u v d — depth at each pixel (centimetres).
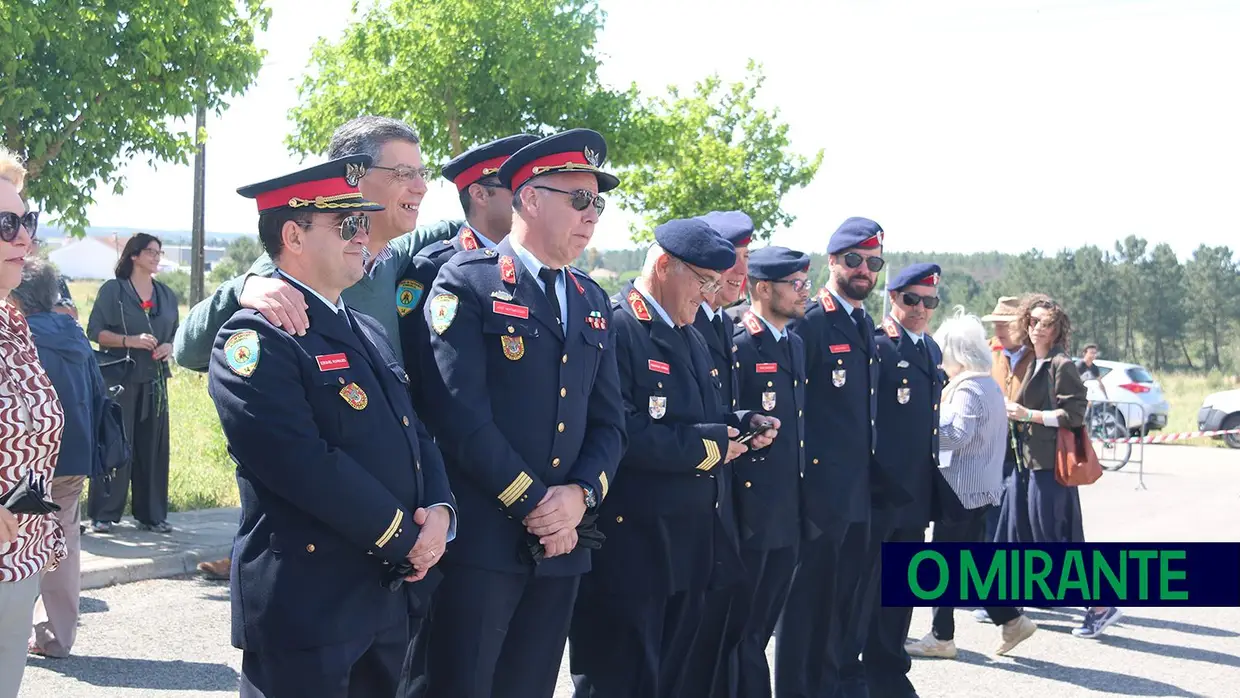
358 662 329
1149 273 6631
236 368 308
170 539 838
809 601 540
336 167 325
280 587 313
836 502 534
